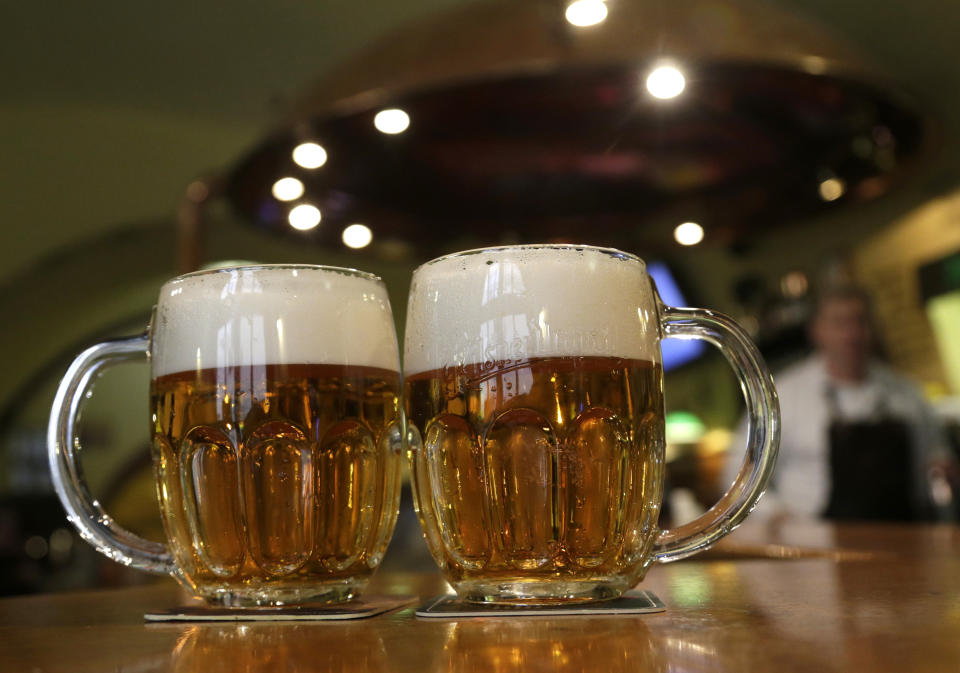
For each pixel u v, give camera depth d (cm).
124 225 471
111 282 505
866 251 355
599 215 156
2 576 345
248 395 39
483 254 39
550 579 38
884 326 349
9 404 514
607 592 39
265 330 39
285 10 363
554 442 37
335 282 41
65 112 452
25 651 31
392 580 58
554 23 97
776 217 159
